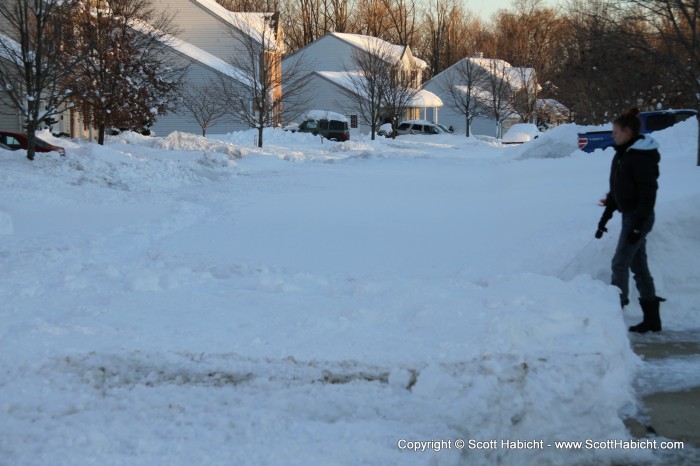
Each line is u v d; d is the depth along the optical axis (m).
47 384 7.23
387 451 6.27
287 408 7.01
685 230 11.72
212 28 75.12
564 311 8.10
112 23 47.47
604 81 51.28
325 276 12.02
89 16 44.47
